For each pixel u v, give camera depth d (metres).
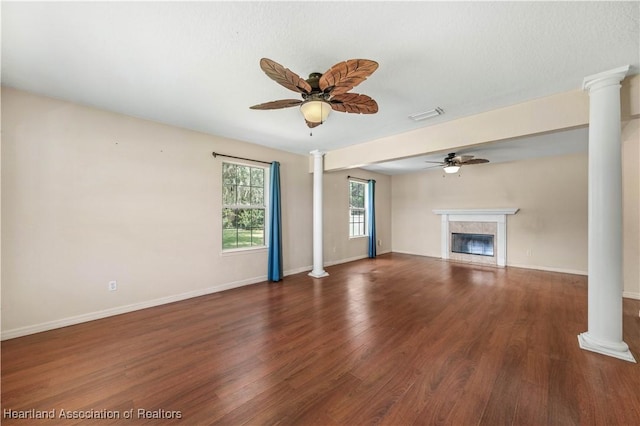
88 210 2.97
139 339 2.55
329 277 4.96
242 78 2.36
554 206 5.38
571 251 5.20
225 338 2.57
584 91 2.47
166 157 3.56
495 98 2.73
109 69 2.21
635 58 2.01
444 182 6.95
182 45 1.89
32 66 2.16
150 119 3.38
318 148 4.86
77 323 2.89
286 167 5.11
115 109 3.06
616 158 2.17
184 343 2.47
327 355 2.25
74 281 2.89
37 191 2.68
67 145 2.84
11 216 2.55
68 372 2.02
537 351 2.28
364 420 1.56
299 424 1.53
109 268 3.11
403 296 3.82
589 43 1.85
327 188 6.00
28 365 2.11
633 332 2.64
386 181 7.85
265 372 2.02
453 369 2.04
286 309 3.33
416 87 2.50
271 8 1.55
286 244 5.11
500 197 6.03
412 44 1.88
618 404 1.65
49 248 2.75
